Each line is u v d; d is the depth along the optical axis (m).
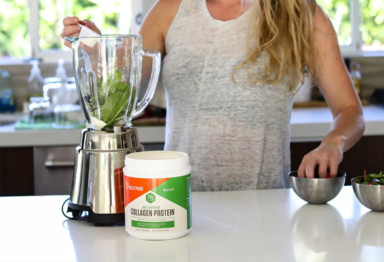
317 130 2.56
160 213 1.07
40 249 1.03
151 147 2.59
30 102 3.05
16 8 3.36
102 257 0.99
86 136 1.21
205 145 1.71
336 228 1.14
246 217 1.22
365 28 3.38
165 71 1.77
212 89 1.71
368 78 3.22
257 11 1.70
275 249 1.01
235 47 1.70
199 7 1.75
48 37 3.38
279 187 1.74
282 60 1.67
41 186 2.58
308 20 1.69
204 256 0.98
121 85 1.19
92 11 3.33
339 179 1.32
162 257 0.98
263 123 1.70
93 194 1.18
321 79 1.76
